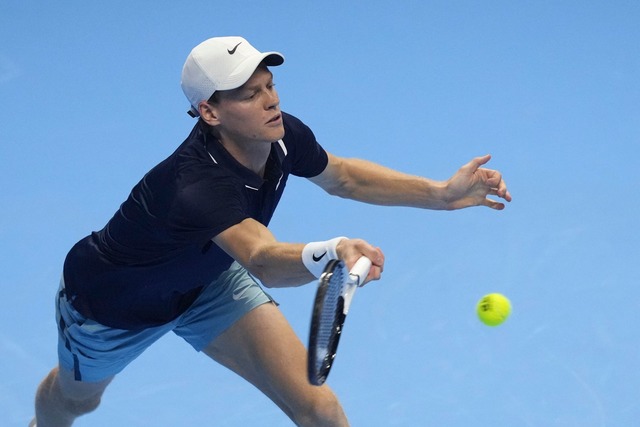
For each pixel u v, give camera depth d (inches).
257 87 596.1
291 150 666.8
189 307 697.0
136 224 626.8
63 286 693.3
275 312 679.7
